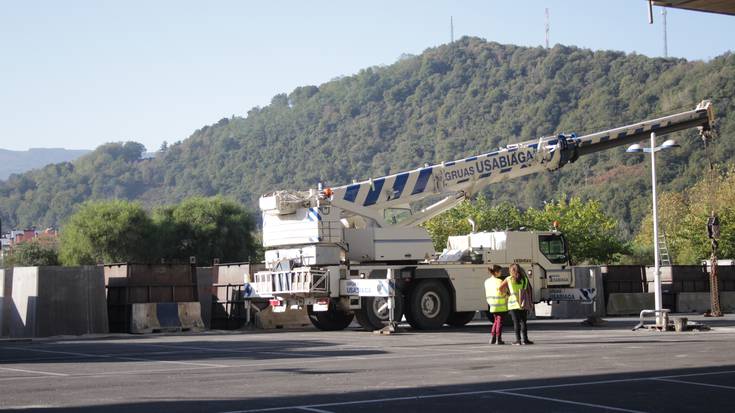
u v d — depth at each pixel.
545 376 13.31
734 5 14.62
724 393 11.42
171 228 81.88
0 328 28.92
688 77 166.75
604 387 12.01
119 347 21.27
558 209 68.12
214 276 33.44
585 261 65.06
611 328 27.48
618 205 130.12
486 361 15.79
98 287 29.05
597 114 180.00
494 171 29.00
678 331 24.84
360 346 20.17
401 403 10.70
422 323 27.14
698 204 75.31
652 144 26.33
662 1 14.42
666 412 9.99
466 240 29.88
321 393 11.61
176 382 13.00
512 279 19.81
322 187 26.91
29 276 28.23
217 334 28.38
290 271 26.47
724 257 62.84
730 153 124.50
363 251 27.02
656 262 26.05
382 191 27.62
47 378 13.77
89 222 80.00
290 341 22.67
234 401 10.95
